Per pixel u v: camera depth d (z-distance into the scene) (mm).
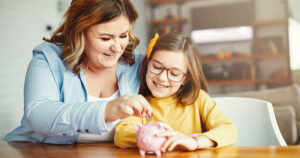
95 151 763
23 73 3326
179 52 959
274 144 1037
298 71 4848
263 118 1101
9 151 806
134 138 792
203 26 5418
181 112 1081
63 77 931
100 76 1007
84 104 743
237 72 5180
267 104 1104
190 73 1006
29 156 722
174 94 1102
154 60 979
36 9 3467
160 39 1011
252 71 5078
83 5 810
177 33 1049
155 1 5727
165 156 667
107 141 1003
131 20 873
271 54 4891
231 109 1173
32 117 776
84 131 741
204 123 1067
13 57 3211
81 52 889
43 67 902
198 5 5469
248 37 5133
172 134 707
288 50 4867
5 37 3127
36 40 3477
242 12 5172
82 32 860
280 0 4961
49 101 807
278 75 4918
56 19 3732
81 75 962
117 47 844
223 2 5285
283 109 2086
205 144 750
